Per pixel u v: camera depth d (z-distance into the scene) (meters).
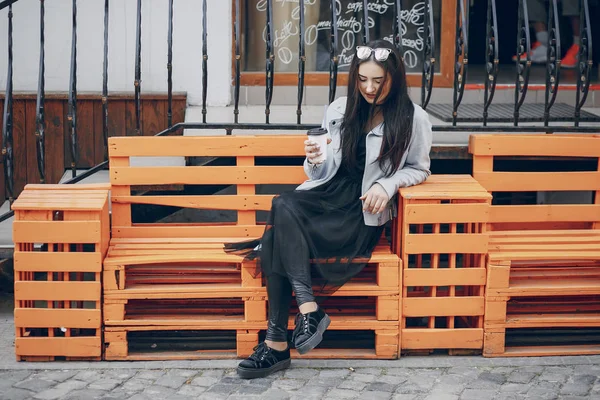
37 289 3.65
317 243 3.59
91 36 5.44
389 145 3.64
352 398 3.35
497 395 3.38
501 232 4.10
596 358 3.76
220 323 3.70
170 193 4.59
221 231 4.06
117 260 3.64
